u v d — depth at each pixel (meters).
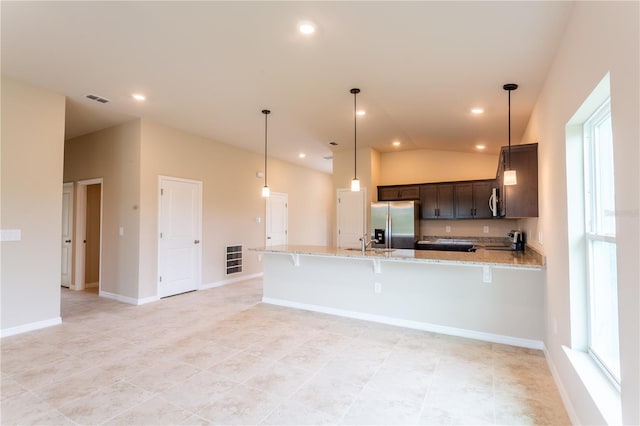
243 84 3.60
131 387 2.49
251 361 2.94
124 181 5.13
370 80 3.38
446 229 6.43
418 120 4.61
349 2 2.18
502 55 2.68
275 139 6.02
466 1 2.07
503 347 3.27
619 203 1.37
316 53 2.89
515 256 3.55
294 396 2.37
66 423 2.05
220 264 6.30
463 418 2.12
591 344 2.17
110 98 4.09
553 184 2.72
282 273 4.81
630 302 1.28
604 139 2.02
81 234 6.03
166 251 5.33
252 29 2.56
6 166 3.61
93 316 4.30
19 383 2.54
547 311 3.02
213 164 6.16
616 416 1.53
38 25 2.60
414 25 2.38
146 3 2.30
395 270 3.94
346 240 6.73
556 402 2.31
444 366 2.85
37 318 3.82
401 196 6.58
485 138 5.30
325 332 3.67
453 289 3.62
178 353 3.12
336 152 6.97
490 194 5.89
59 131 4.00
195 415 2.14
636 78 1.21
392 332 3.67
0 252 3.57
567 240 2.31
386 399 2.34
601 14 1.57
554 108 2.65
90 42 2.83
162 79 3.53
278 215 7.84
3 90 3.58
